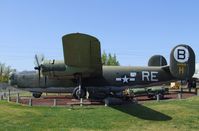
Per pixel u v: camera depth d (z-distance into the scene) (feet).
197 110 63.57
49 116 60.18
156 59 92.89
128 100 76.84
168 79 85.30
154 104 70.18
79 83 76.38
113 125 54.60
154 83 84.48
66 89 83.71
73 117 59.31
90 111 63.82
